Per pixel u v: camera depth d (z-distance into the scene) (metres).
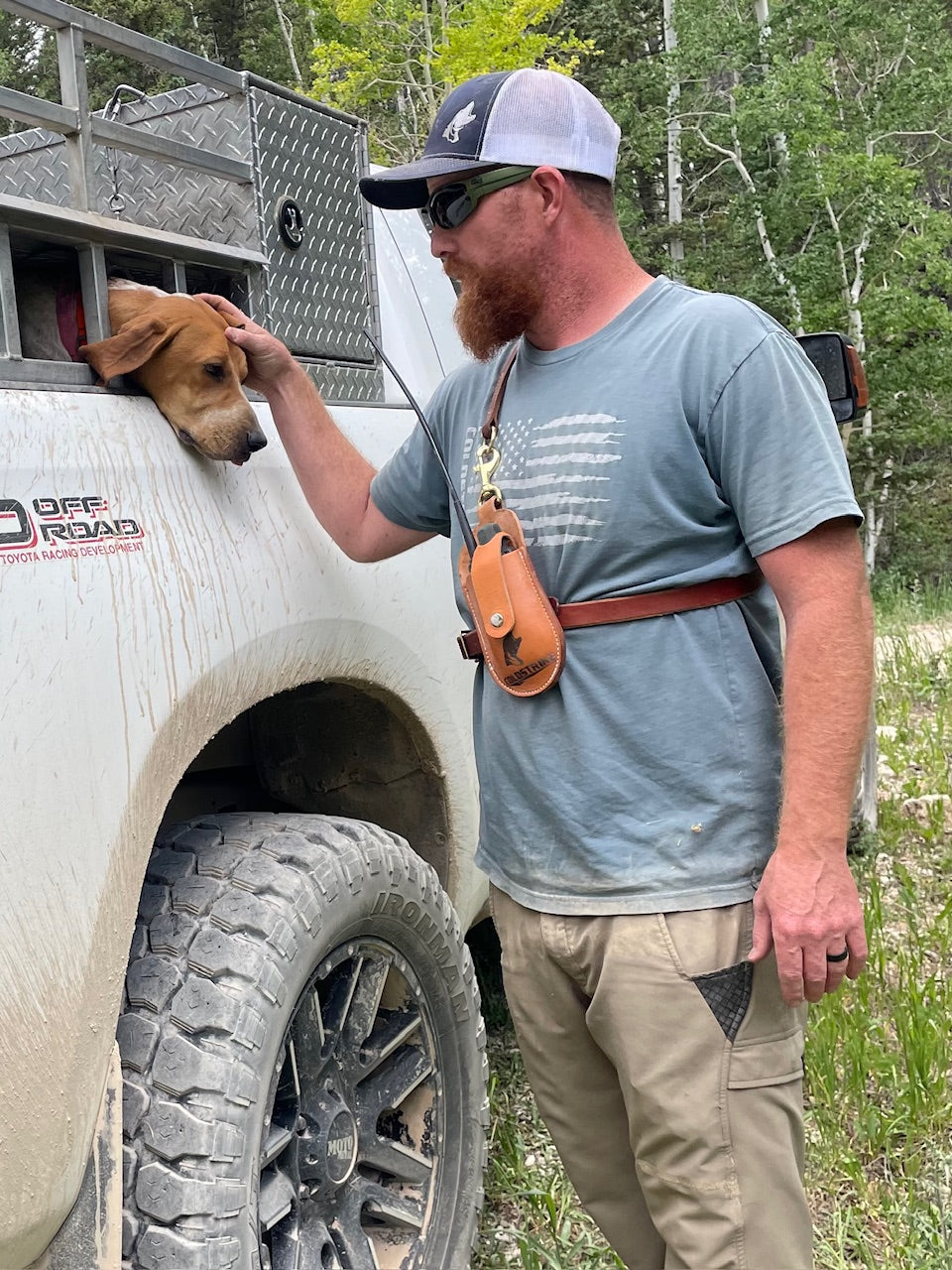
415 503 2.22
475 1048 2.49
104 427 1.82
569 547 1.84
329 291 2.63
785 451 1.72
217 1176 1.74
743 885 1.80
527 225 1.86
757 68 19.55
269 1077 1.85
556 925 1.92
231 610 1.96
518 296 1.89
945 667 8.22
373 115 16.16
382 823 2.68
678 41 19.92
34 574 1.59
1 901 1.48
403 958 2.29
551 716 1.89
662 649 1.82
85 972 1.59
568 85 1.88
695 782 1.80
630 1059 1.82
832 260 18.48
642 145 20.31
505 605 1.86
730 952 1.78
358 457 2.28
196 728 1.88
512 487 1.91
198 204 2.47
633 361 1.81
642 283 1.93
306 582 2.18
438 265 3.29
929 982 3.40
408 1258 2.26
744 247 19.67
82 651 1.64
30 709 1.55
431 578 2.62
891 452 19.56
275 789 2.66
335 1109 2.09
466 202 1.88
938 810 5.08
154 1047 1.81
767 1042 1.79
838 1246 2.56
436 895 2.35
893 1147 2.94
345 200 2.70
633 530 1.80
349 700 2.59
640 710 1.82
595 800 1.84
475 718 2.09
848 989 3.60
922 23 18.72
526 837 1.95
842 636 1.70
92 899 1.62
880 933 3.86
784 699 1.74
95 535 1.71
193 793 2.58
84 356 1.88
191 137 2.47
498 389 2.01
